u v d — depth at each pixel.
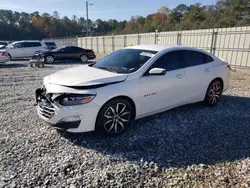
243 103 5.16
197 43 13.66
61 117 3.00
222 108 4.75
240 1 35.75
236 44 11.41
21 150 2.91
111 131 3.31
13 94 5.97
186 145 3.13
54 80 3.29
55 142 3.16
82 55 15.93
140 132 3.53
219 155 2.87
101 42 27.12
